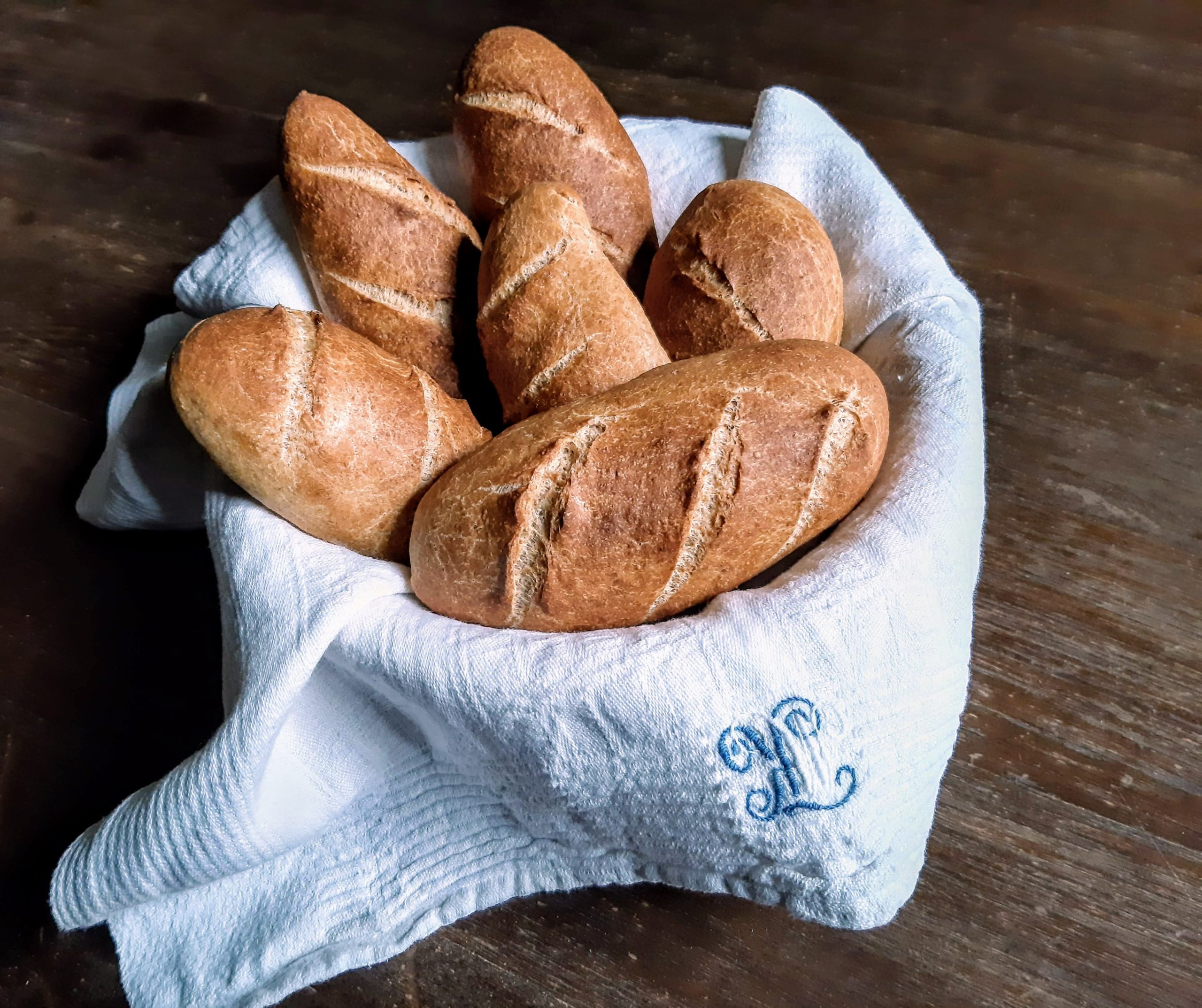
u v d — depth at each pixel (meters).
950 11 0.70
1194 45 0.67
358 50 0.69
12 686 0.48
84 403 0.56
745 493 0.38
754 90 0.65
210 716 0.48
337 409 0.40
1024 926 0.43
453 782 0.43
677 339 0.45
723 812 0.37
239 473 0.41
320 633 0.38
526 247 0.43
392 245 0.45
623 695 0.37
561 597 0.38
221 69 0.68
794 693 0.37
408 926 0.43
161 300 0.59
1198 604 0.49
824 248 0.45
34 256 0.61
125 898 0.40
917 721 0.38
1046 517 0.51
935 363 0.44
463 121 0.49
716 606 0.38
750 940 0.43
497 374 0.44
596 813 0.39
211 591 0.51
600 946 0.43
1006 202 0.61
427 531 0.40
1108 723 0.47
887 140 0.63
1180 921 0.43
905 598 0.38
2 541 0.52
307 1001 0.42
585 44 0.68
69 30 0.72
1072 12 0.69
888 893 0.38
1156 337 0.56
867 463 0.39
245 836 0.40
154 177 0.63
